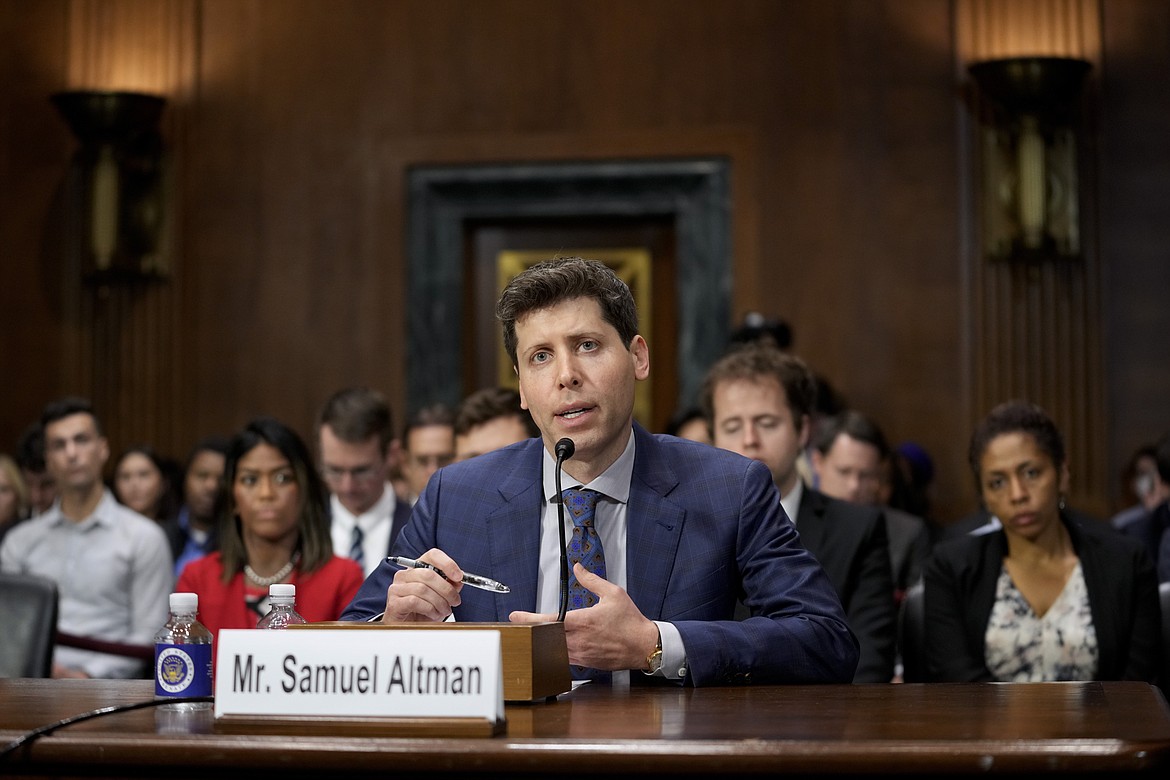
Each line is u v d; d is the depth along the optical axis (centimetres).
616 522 254
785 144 771
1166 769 154
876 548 371
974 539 376
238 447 392
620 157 781
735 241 772
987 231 748
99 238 807
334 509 485
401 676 174
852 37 769
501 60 795
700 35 780
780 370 369
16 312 827
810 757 156
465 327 808
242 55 818
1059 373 742
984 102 752
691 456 260
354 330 802
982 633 364
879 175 763
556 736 166
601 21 788
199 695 207
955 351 754
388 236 801
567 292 241
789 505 374
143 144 820
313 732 174
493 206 792
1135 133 741
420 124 801
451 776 163
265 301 809
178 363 812
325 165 808
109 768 170
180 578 400
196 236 817
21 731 176
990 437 365
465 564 253
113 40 824
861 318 762
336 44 812
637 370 252
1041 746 155
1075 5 746
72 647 489
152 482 658
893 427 756
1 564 544
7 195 830
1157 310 737
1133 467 709
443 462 514
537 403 240
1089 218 742
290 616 221
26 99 834
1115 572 359
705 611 245
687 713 188
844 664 238
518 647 198
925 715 184
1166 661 358
